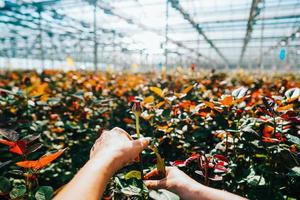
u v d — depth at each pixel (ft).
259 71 65.36
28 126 7.70
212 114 6.83
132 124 7.82
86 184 2.27
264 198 4.58
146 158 5.24
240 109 6.26
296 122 5.52
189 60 143.74
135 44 66.95
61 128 9.27
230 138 5.58
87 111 9.49
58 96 12.16
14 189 3.89
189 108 7.48
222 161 4.11
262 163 5.44
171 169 3.47
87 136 8.95
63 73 19.56
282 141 5.15
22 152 4.21
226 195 2.99
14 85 15.43
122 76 23.99
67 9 44.98
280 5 45.34
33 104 8.59
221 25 59.52
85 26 52.85
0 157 7.64
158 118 6.73
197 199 3.04
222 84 11.61
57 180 7.89
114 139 2.90
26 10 42.73
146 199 3.32
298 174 4.32
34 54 101.24
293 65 125.59
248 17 45.96
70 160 8.66
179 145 6.37
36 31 70.59
